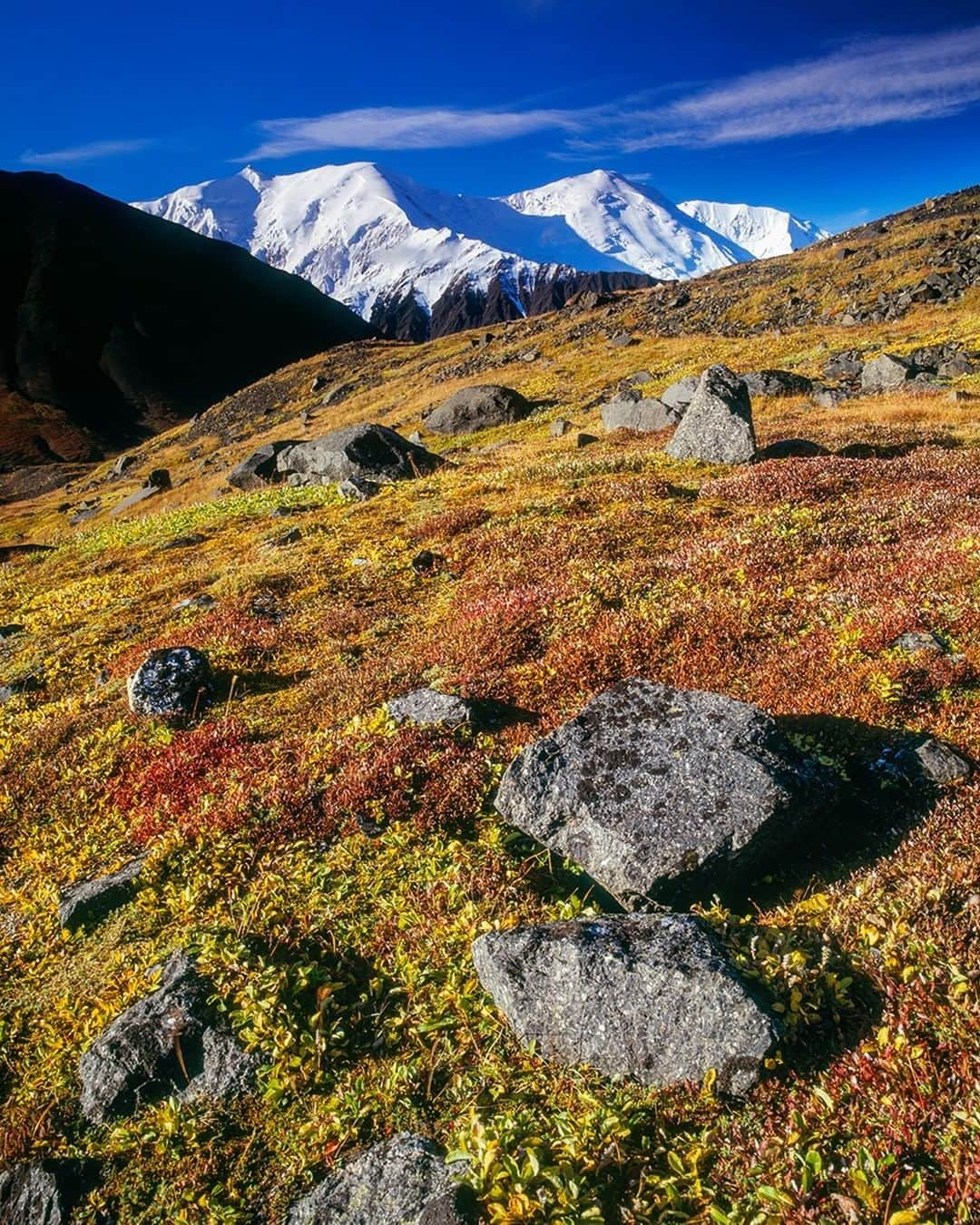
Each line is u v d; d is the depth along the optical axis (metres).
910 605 3.38
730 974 1.97
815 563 4.06
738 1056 1.84
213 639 4.37
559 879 2.62
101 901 2.78
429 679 3.67
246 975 2.40
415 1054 2.20
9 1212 1.95
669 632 3.58
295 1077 2.16
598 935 2.16
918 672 3.00
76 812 3.33
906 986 1.93
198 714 3.78
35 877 3.03
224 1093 2.15
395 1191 1.75
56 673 4.52
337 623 4.38
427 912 2.54
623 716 2.83
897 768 2.69
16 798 3.47
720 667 3.35
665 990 1.98
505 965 2.20
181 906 2.70
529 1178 1.68
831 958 2.10
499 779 2.96
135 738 3.64
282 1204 1.87
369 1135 1.98
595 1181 1.73
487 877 2.61
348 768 3.08
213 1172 1.97
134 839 3.08
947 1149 1.54
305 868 2.75
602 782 2.65
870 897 2.29
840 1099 1.74
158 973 2.46
